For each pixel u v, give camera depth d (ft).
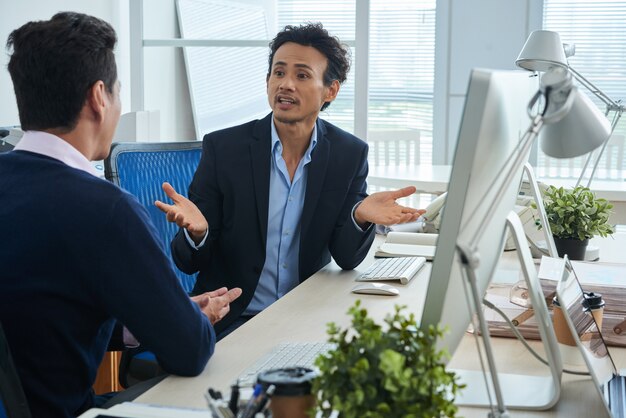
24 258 4.32
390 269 6.98
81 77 4.46
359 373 3.01
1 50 13.79
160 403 4.27
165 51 14.03
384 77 17.65
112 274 4.35
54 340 4.40
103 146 4.76
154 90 13.67
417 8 17.19
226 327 7.12
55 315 4.37
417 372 3.03
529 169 6.62
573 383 4.62
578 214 7.54
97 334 4.62
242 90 15.01
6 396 3.89
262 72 14.97
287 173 7.29
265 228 7.18
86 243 4.32
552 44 8.66
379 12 17.44
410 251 7.75
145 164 7.89
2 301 4.34
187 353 4.56
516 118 3.83
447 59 17.16
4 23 13.78
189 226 6.27
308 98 7.08
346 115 11.64
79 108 4.51
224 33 14.65
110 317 4.66
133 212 4.42
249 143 7.29
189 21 14.15
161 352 4.53
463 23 16.98
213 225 7.32
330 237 7.32
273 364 4.73
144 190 7.82
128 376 6.97
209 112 15.05
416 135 15.81
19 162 4.47
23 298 4.33
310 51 7.13
